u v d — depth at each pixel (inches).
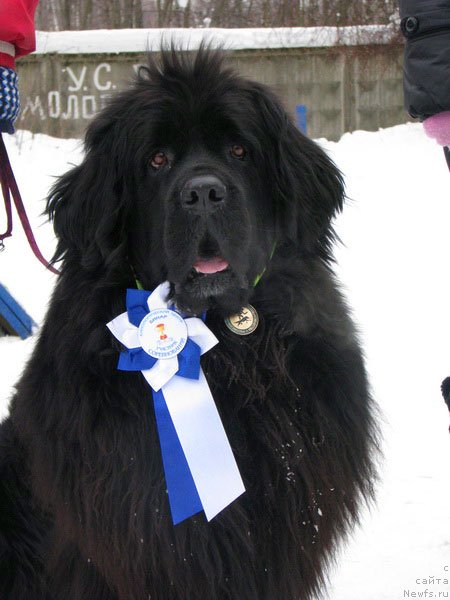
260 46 434.9
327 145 423.2
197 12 547.8
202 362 93.2
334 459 90.7
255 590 88.8
